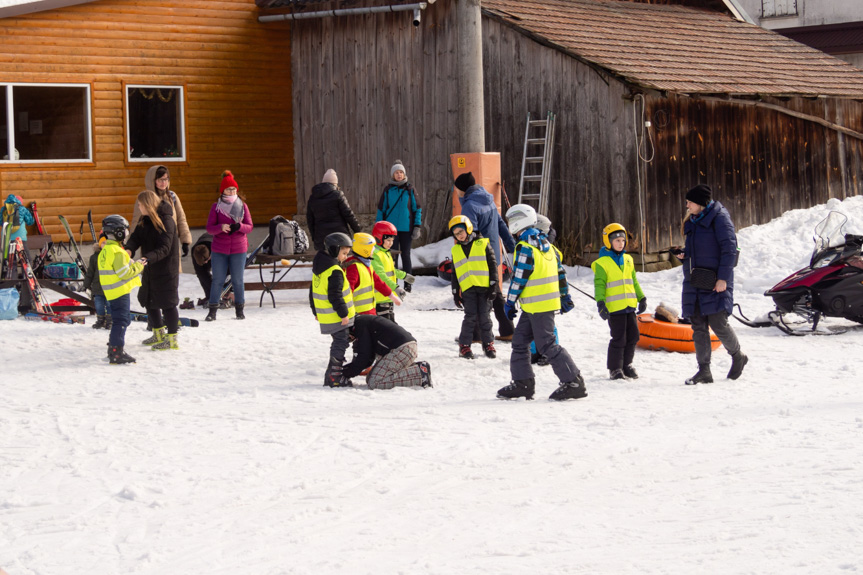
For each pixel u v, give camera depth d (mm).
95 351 11656
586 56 17812
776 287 12734
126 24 20047
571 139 18562
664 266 18172
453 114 20094
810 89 19859
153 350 11633
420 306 15297
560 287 9859
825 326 12930
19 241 14297
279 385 9672
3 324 13758
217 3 21109
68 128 19578
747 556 4762
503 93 19500
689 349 11250
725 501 5660
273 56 21938
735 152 19328
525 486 6109
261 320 14164
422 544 5105
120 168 20062
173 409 8570
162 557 4980
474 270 10703
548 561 4809
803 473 6152
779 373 9852
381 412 8344
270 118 21938
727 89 18000
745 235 18453
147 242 11359
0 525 5520
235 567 4832
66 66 19406
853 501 5535
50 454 7051
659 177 18031
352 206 21625
